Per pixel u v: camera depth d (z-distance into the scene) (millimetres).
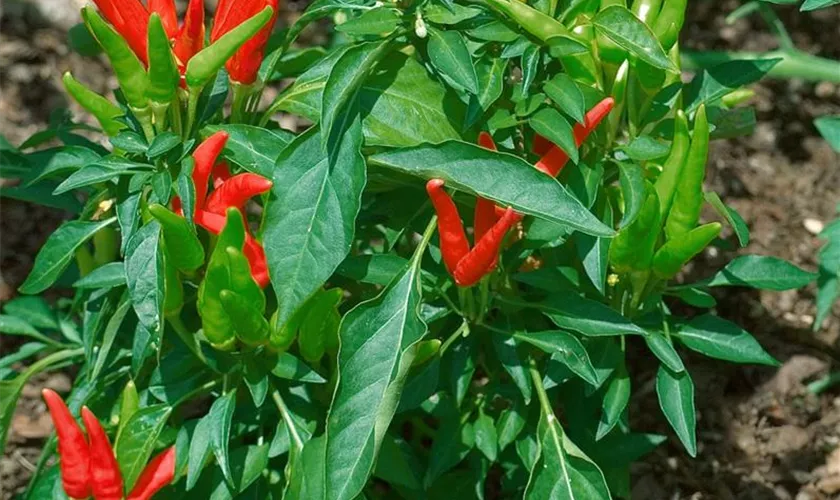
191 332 840
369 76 784
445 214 748
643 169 815
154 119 762
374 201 837
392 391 754
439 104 782
